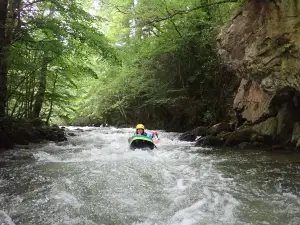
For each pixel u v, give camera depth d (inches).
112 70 819.4
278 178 209.0
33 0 456.1
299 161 272.2
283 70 268.5
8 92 510.3
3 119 429.7
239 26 331.6
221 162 272.5
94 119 1171.3
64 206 153.9
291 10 252.8
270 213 142.9
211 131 475.2
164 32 613.3
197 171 233.0
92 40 482.3
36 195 171.6
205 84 631.8
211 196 169.0
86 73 585.3
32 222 133.7
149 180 204.2
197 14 558.9
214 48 557.9
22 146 402.3
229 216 139.6
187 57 649.0
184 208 150.9
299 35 246.4
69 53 494.0
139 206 154.3
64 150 366.0
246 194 172.2
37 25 433.4
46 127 619.2
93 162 270.4
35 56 524.4
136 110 984.3
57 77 660.7
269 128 373.1
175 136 587.2
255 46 300.2
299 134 338.0
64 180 204.2
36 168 245.8
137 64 756.0
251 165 257.0
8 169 242.5
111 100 984.3
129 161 274.7
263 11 290.2
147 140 347.9
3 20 421.7
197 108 654.5
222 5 494.0
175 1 538.6
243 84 477.4
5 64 437.7
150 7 544.7
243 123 460.1
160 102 725.9
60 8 448.8
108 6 661.3
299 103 353.4
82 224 132.2
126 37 789.9
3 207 151.7
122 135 633.6
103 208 151.4
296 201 159.3
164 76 719.1
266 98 402.6
